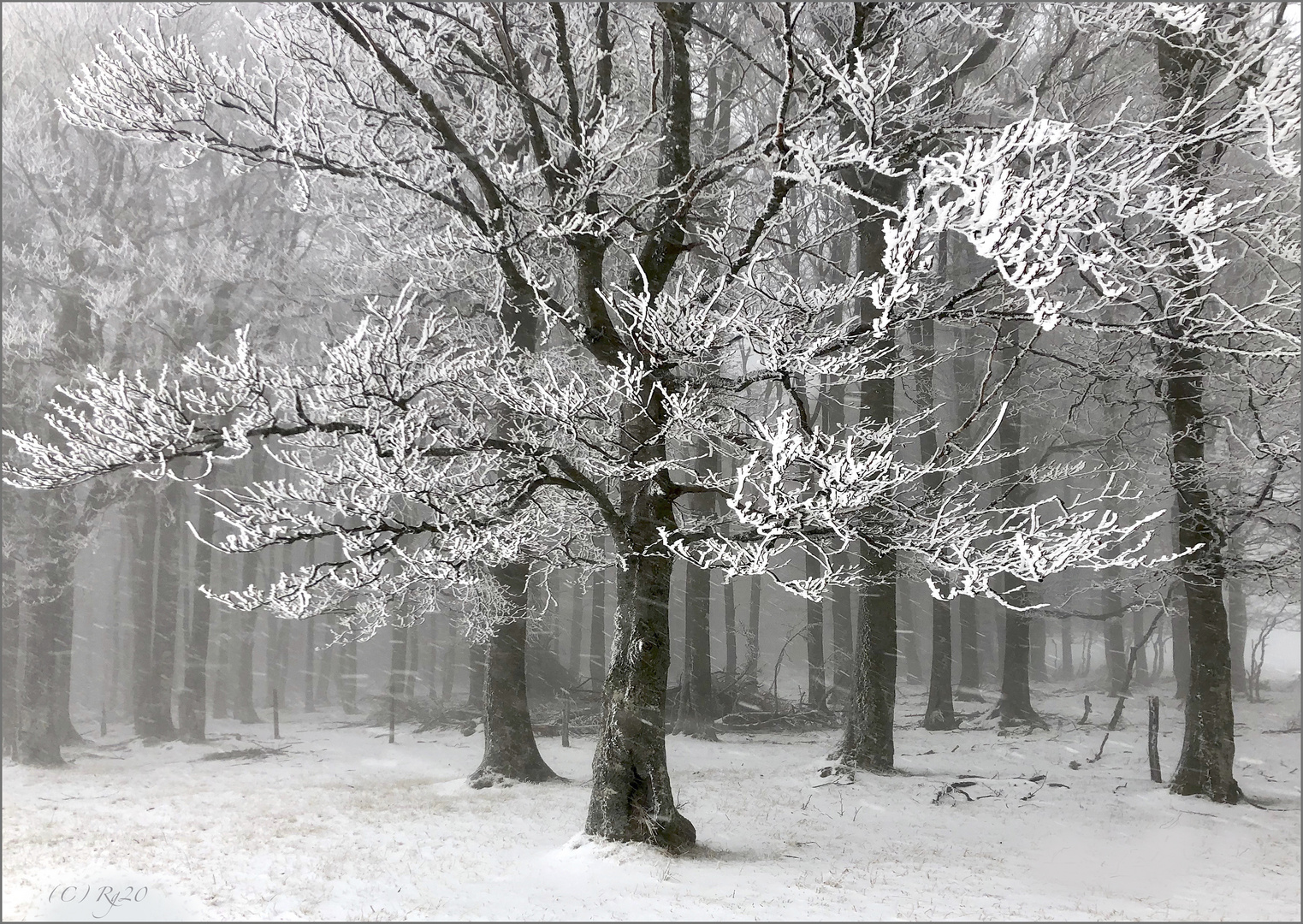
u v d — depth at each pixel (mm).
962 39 11180
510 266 9094
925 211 5012
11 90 16344
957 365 19281
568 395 7578
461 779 13148
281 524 8008
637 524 8945
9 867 8164
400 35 9133
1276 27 6105
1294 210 6777
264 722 25031
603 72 10148
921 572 11531
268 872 7879
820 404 18156
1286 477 10656
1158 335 7297
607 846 8156
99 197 17609
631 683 8680
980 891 7176
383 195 9891
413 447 7766
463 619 12742
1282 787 12203
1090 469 17750
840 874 7699
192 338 17812
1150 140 6145
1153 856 8594
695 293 7691
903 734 17438
